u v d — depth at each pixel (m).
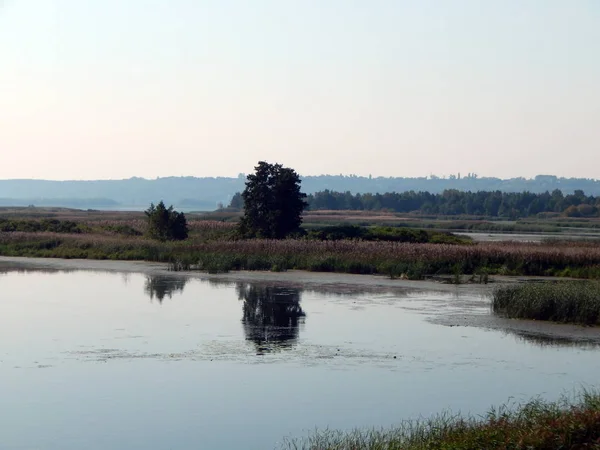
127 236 88.38
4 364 26.88
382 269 58.19
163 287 49.00
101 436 19.70
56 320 35.59
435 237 79.06
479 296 45.53
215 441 19.23
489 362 27.52
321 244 65.25
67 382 24.61
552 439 15.03
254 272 59.00
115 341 30.77
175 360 27.61
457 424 18.08
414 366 26.88
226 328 33.84
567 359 28.05
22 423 20.69
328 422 20.62
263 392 23.55
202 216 173.25
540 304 36.19
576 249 64.81
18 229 94.62
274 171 81.31
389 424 20.30
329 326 34.53
